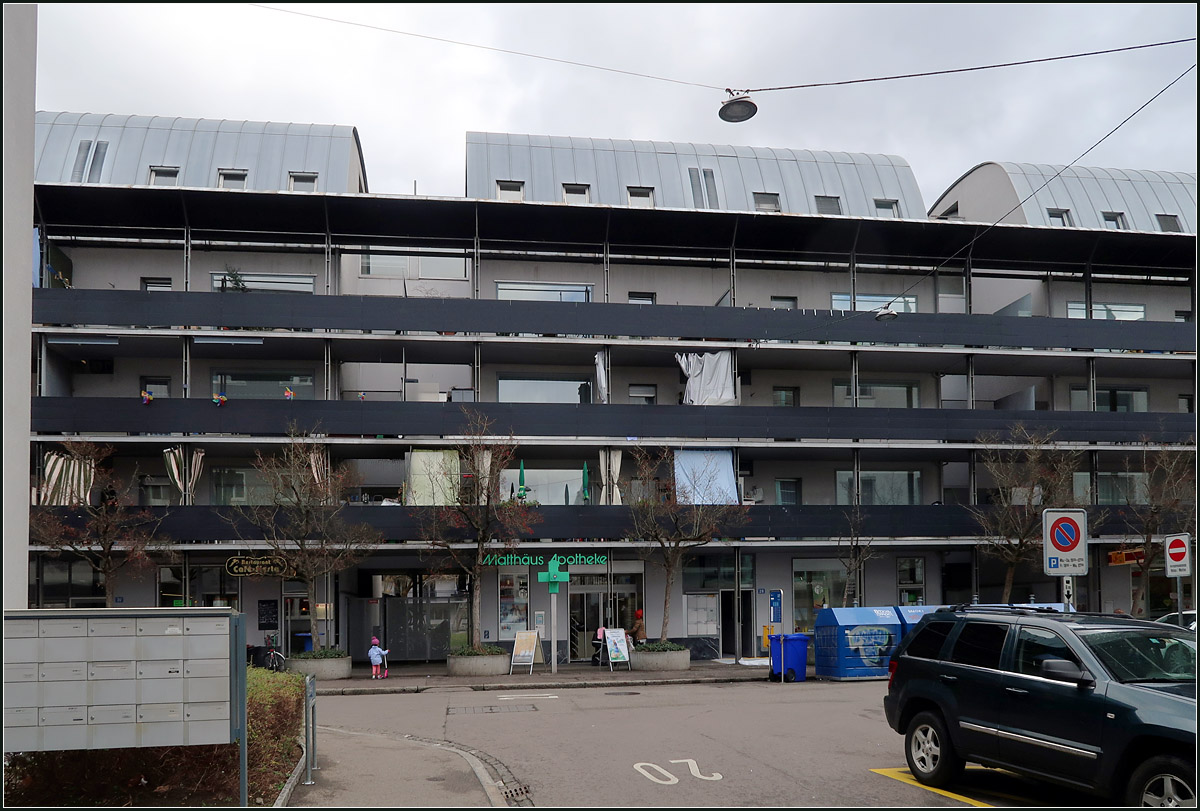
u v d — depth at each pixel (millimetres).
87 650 7848
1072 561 13086
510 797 9891
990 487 35094
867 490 33406
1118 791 7805
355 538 26953
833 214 34594
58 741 7746
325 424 28547
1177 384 35812
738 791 9891
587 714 17141
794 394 33688
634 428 29938
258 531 27625
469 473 27391
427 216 30578
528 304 29969
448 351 30672
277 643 28703
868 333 31438
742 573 31844
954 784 10008
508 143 34438
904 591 32688
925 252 33500
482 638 30000
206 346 29125
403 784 10461
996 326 32062
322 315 28953
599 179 33938
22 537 10766
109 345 28672
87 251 30297
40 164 30766
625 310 30406
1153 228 35781
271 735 9992
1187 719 7355
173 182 31125
